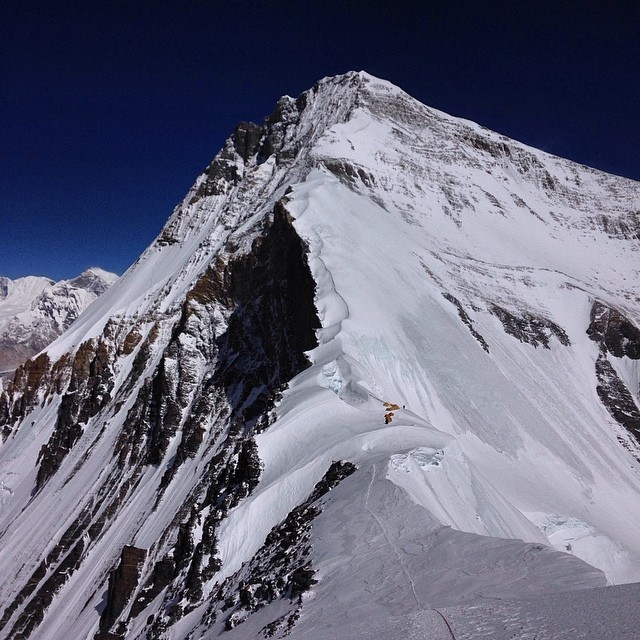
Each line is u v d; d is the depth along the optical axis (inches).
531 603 416.8
